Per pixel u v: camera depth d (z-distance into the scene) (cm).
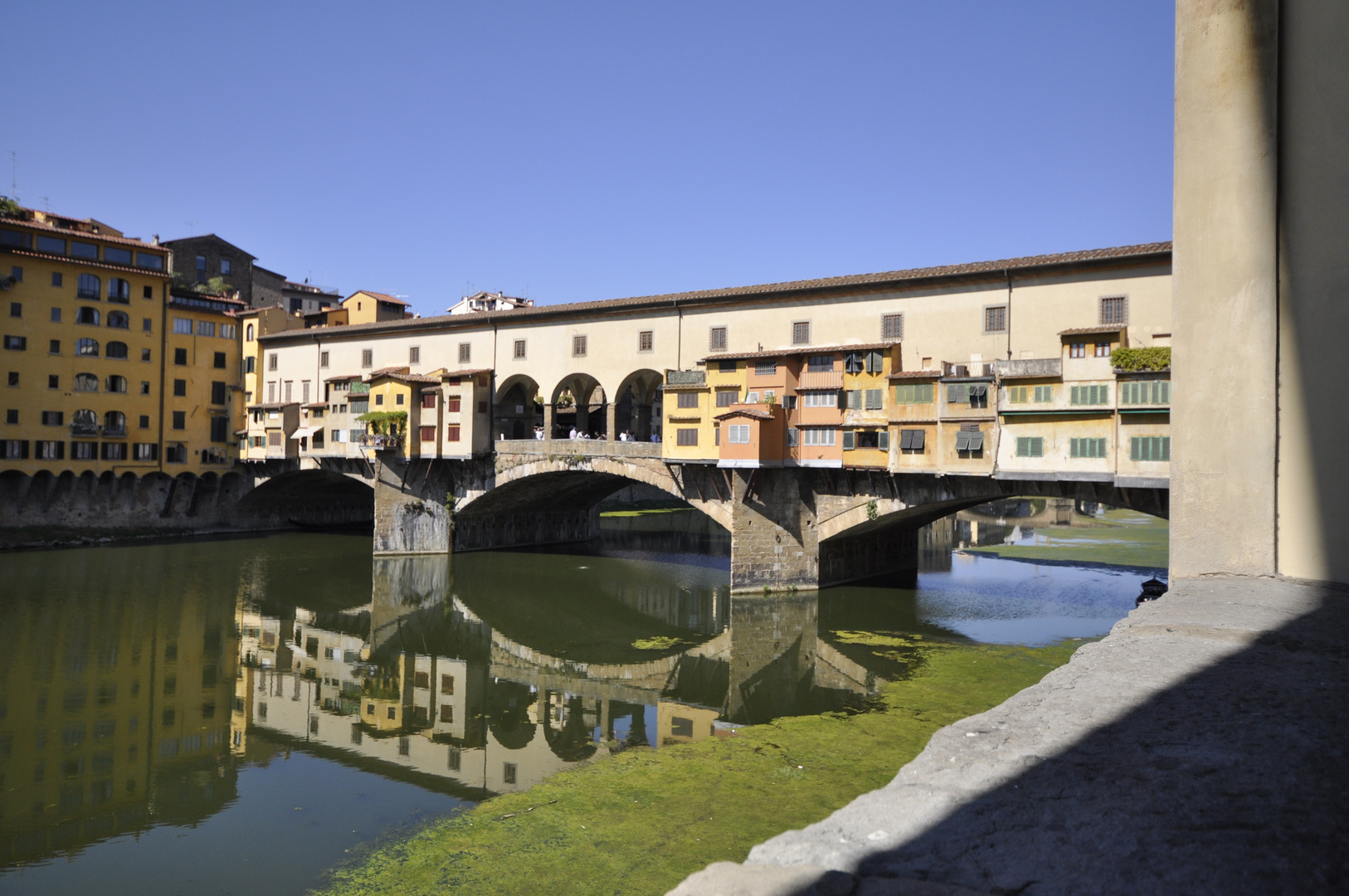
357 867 2000
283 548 7369
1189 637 712
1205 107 963
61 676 3738
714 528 9444
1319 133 880
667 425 5609
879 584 5731
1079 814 412
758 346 5541
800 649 4197
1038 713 559
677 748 2728
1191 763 462
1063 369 4231
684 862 1944
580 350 6334
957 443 4556
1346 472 871
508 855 1997
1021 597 5344
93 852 2131
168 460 7944
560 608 5319
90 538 7281
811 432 5116
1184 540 979
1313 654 649
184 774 2675
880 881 363
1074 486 4347
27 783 2595
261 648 4353
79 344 7375
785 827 2119
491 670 4016
